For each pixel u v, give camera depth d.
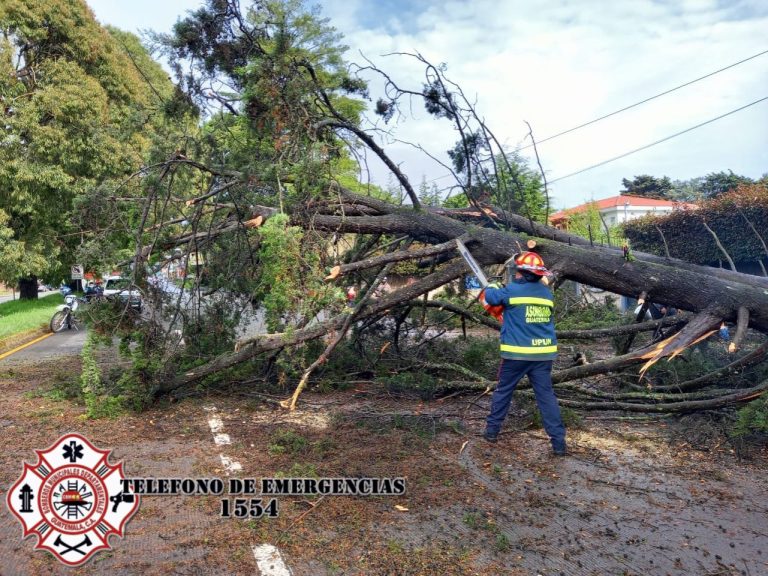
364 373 7.34
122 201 6.68
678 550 3.20
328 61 8.28
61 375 8.10
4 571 2.99
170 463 4.55
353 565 3.03
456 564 3.04
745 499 3.88
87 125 17.41
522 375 4.96
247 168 6.23
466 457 4.70
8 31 18.09
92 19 19.78
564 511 3.70
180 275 7.17
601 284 5.99
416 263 7.81
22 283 24.72
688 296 5.62
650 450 4.88
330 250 6.96
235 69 6.84
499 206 7.52
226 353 6.44
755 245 12.67
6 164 16.84
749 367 5.83
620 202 28.31
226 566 3.03
